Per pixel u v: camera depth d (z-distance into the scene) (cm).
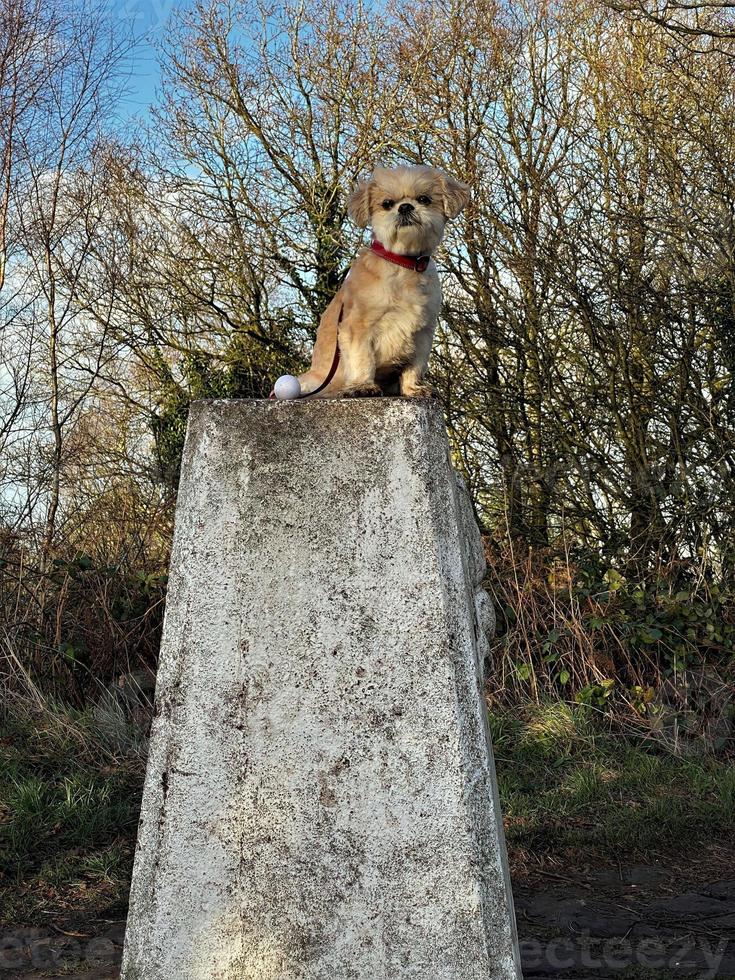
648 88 898
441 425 207
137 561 772
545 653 706
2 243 864
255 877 190
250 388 1166
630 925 396
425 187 307
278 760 192
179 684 196
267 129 1125
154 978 189
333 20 1104
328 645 194
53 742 596
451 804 189
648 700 671
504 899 189
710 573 773
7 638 686
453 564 199
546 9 988
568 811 529
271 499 199
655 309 845
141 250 1073
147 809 194
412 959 187
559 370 919
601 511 870
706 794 559
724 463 809
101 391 1026
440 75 1041
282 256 1129
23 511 778
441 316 964
